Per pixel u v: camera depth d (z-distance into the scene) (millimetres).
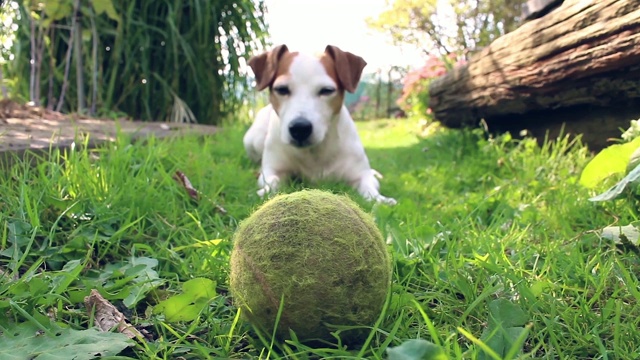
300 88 698
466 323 307
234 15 1512
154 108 1434
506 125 995
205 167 663
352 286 268
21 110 972
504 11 2742
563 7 699
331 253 269
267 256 271
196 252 414
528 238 453
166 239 452
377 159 1066
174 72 1416
